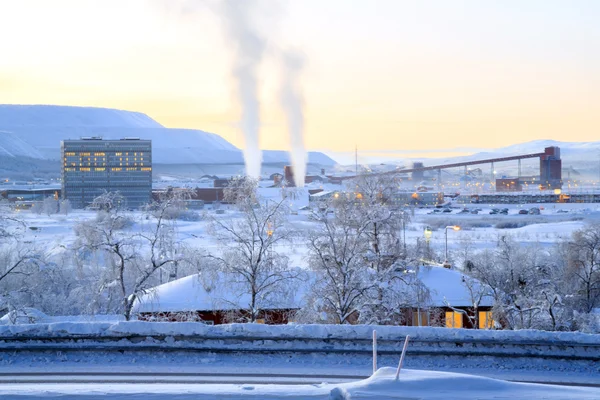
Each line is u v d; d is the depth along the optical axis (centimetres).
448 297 3962
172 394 1309
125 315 3306
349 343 1916
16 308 3394
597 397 1287
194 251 3500
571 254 5431
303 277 3619
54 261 5244
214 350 1861
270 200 3491
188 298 3644
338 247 3195
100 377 1647
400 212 3531
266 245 3247
